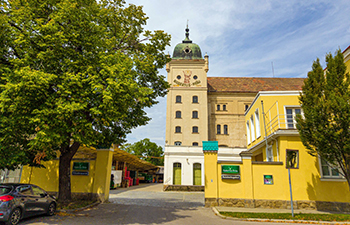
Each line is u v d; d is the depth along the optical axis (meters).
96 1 13.71
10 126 10.30
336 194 13.88
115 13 15.74
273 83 41.50
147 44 16.55
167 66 37.28
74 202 13.99
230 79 43.34
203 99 36.28
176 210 13.41
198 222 10.38
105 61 11.20
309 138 12.14
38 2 11.35
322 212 13.08
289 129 14.85
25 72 9.12
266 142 16.31
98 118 10.88
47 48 10.80
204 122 35.41
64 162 13.54
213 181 14.75
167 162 31.50
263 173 14.62
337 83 11.80
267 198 14.25
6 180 18.59
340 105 10.92
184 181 30.83
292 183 14.34
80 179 15.79
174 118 35.56
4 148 10.77
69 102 9.85
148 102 16.19
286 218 11.12
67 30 11.15
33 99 9.80
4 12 11.15
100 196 15.30
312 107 11.95
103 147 16.02
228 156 32.38
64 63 10.86
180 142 34.69
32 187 10.11
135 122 15.80
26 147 11.95
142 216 11.43
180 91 36.66
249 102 38.38
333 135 11.09
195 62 37.44
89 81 10.63
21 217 9.03
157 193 25.20
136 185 41.00
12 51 11.40
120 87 10.37
